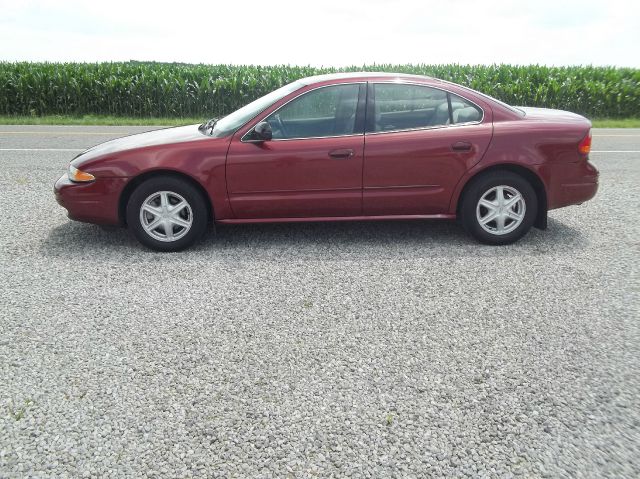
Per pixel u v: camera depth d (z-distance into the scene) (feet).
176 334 12.13
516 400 9.72
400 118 17.21
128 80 61.77
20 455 8.39
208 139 17.11
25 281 15.12
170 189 16.96
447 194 17.37
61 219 20.90
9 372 10.65
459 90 17.48
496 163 17.10
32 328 12.41
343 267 16.07
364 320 12.75
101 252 17.47
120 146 17.66
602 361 10.95
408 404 9.62
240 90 63.36
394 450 8.50
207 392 9.98
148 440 8.73
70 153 34.60
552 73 67.26
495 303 13.64
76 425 9.09
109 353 11.34
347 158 16.89
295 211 17.38
